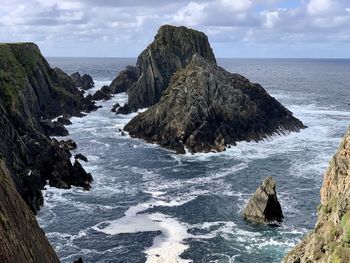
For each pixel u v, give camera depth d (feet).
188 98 391.86
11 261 65.57
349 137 127.03
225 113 395.55
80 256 186.50
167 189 271.69
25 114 362.74
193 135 367.04
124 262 181.98
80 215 229.66
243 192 266.16
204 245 196.03
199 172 308.19
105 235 206.80
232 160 338.13
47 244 95.66
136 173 304.71
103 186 276.00
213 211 235.40
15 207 84.84
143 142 394.73
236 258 183.73
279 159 339.57
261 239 201.46
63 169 275.59
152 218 226.38
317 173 304.71
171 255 187.11
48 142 329.11
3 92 354.74
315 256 111.86
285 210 236.84
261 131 400.88
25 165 267.18
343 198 110.73
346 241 99.86
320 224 123.65
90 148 370.94
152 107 428.97
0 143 250.16
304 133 428.97
